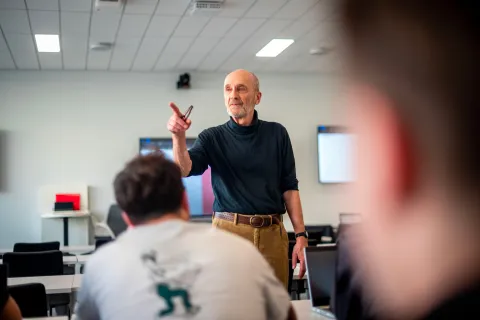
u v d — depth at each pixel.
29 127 8.39
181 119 2.13
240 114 2.47
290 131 9.27
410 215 0.26
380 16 0.26
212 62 8.37
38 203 8.34
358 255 0.31
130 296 1.29
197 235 1.37
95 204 8.53
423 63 0.25
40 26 6.34
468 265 0.25
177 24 6.43
